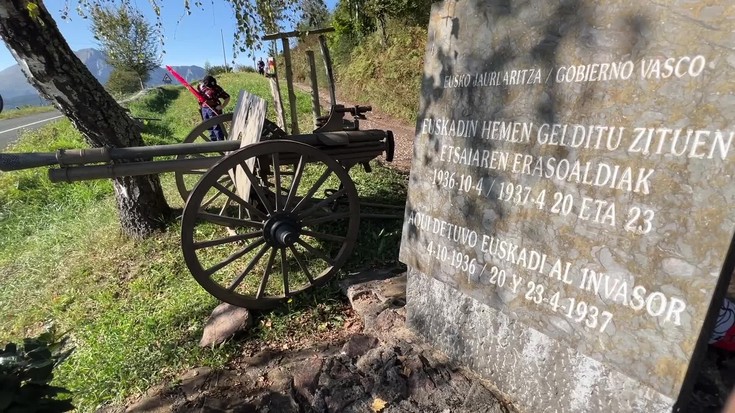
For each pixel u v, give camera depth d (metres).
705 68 1.45
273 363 2.88
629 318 1.67
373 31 16.42
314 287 3.60
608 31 1.70
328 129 4.32
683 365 1.53
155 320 3.47
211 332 3.17
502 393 2.37
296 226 3.35
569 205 1.86
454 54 2.42
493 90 2.19
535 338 2.15
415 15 14.59
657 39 1.56
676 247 1.53
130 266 4.58
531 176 2.01
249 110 4.18
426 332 2.83
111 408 2.70
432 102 2.61
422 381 2.47
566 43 1.85
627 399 1.79
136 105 19.91
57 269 4.88
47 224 6.53
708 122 1.45
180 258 4.50
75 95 4.37
